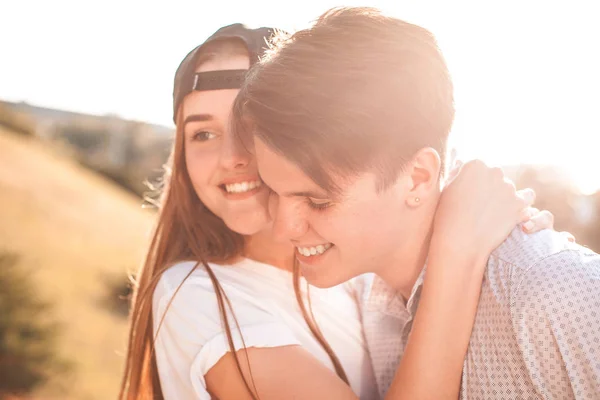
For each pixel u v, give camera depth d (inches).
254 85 60.2
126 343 88.8
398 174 60.6
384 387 79.9
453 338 61.7
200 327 70.1
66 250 860.0
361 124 57.4
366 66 58.1
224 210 76.9
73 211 1114.1
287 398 67.8
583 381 52.6
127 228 1184.2
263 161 60.4
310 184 59.0
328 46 58.4
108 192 1489.9
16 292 458.3
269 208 68.8
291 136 57.3
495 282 60.0
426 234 66.4
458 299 61.9
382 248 64.1
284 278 79.0
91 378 482.9
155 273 80.4
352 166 58.1
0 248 504.1
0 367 423.2
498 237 62.7
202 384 69.0
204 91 75.5
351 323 81.4
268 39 77.1
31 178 1189.1
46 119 2440.9
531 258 57.5
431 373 61.4
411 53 60.3
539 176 171.6
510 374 57.4
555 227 181.5
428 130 61.2
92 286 740.7
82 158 1838.1
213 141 77.2
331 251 63.7
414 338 62.8
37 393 426.6
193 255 80.7
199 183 77.5
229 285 73.6
